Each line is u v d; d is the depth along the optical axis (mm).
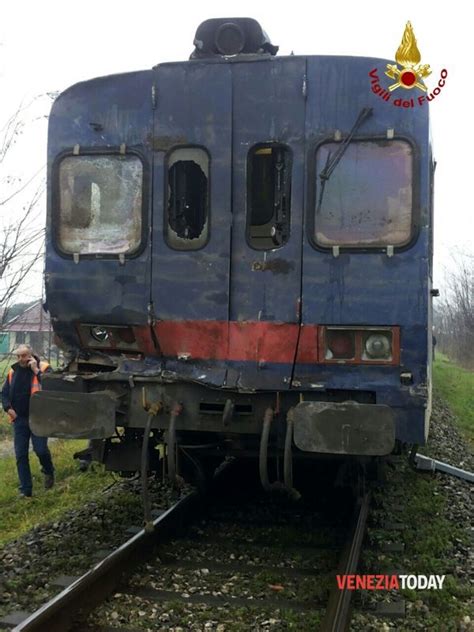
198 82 5410
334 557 5375
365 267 5148
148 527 5043
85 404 5266
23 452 8008
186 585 4816
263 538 5875
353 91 5199
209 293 5371
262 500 7004
